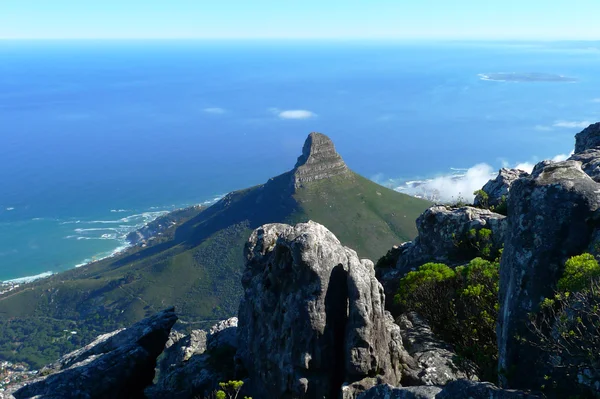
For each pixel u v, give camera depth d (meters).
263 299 35.38
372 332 31.14
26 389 37.78
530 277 25.83
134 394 40.62
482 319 36.41
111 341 44.91
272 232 44.66
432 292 41.75
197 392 39.41
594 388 20.62
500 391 21.55
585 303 22.39
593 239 24.94
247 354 38.38
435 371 33.38
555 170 29.05
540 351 23.70
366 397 26.28
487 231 49.59
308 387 31.41
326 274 32.50
